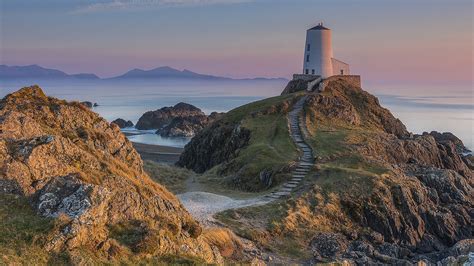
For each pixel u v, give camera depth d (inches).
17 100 1558.8
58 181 1105.4
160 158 4753.9
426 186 2507.4
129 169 1550.2
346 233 1908.2
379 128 3932.1
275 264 1515.7
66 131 1519.4
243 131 3344.0
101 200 1053.8
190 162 3789.4
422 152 3277.6
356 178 2269.9
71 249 957.2
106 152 1547.7
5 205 1029.2
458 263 1673.2
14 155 1155.3
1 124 1267.2
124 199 1158.3
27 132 1312.7
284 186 2278.5
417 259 1827.0
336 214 2006.6
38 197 1062.4
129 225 1119.0
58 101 1701.5
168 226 1230.9
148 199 1302.9
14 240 931.3
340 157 2699.3
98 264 957.8
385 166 2559.1
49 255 925.8
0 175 1096.2
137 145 5600.4
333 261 1572.3
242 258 1486.2
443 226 2182.6
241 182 2549.2
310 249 1681.8
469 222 2285.9
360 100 4242.1
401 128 4175.7
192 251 1230.9
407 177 2476.6
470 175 3528.5
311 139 3021.7
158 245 1107.9
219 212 1857.8
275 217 1861.5
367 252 1732.3
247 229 1715.1
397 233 2060.8
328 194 2130.9
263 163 2642.7
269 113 3649.1
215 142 3619.6
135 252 1061.1
